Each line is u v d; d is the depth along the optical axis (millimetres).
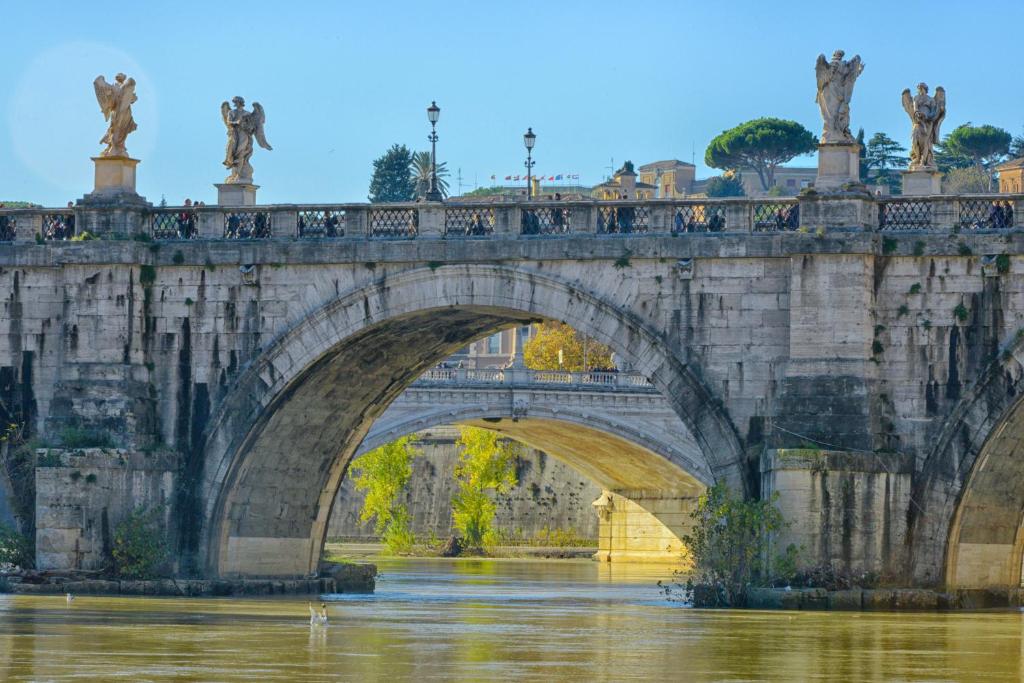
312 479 159500
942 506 133000
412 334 151125
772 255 135500
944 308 133500
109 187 148500
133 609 126875
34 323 149500
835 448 132500
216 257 146250
